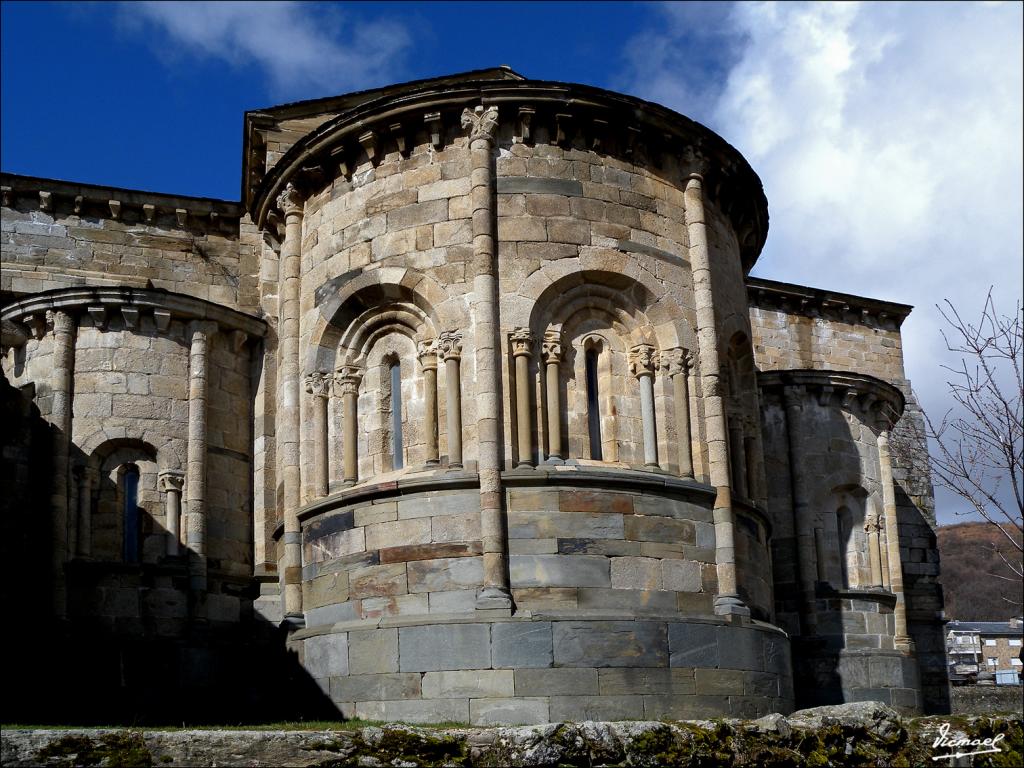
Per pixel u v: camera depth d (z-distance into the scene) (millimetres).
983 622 69188
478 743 18422
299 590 25156
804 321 43031
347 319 25859
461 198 25031
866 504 34562
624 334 25625
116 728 17875
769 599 26469
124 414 28031
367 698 22531
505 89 25125
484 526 22766
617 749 19031
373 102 25547
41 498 26922
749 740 20156
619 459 24781
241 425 29688
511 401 23734
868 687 32344
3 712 24266
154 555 27594
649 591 23250
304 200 27562
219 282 33094
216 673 26281
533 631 22062
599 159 25781
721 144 27203
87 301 28250
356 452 25266
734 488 26516
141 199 32750
